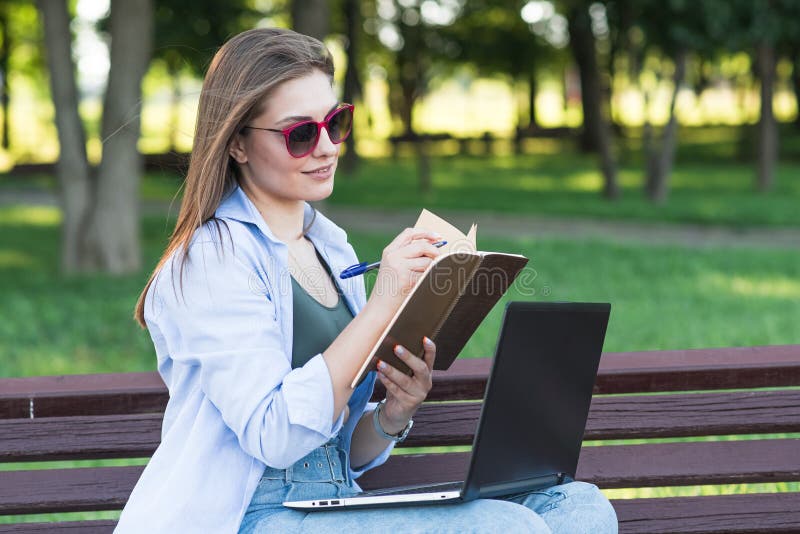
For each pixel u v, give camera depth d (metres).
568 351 2.87
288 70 2.83
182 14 24.00
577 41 43.09
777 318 12.05
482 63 47.59
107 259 16.98
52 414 3.49
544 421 2.87
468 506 2.71
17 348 11.23
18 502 3.43
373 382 3.19
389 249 2.79
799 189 30.67
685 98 76.19
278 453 2.66
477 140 52.47
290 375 2.68
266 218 3.04
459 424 3.59
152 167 36.31
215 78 2.87
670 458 3.61
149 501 2.77
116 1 16.19
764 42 27.28
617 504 3.63
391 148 51.75
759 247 19.89
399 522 2.68
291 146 2.84
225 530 2.74
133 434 3.48
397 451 6.89
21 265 18.27
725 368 3.61
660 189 27.95
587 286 14.69
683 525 3.59
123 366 10.34
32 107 78.69
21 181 38.94
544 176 37.25
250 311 2.74
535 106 61.06
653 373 3.60
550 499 2.86
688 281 15.24
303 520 2.73
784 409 3.61
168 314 2.80
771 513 3.61
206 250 2.78
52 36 16.78
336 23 42.38
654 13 27.11
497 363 2.66
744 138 43.00
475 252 2.61
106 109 16.67
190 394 2.85
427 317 2.71
